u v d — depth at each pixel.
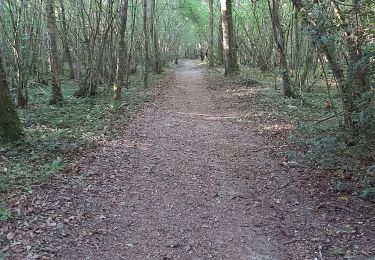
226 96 18.02
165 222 5.98
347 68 7.58
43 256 4.73
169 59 50.62
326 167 7.94
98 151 9.24
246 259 5.03
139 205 6.54
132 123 12.39
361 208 6.25
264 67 26.47
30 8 20.22
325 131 10.38
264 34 26.69
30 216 5.62
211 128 12.12
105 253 5.02
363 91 7.34
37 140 9.38
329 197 6.73
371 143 7.33
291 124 11.84
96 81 18.92
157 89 21.00
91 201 6.48
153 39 31.38
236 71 25.08
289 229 5.77
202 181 7.72
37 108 14.84
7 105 9.15
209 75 28.31
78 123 12.05
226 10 24.34
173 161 8.91
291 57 21.53
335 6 7.42
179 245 5.33
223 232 5.71
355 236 5.45
